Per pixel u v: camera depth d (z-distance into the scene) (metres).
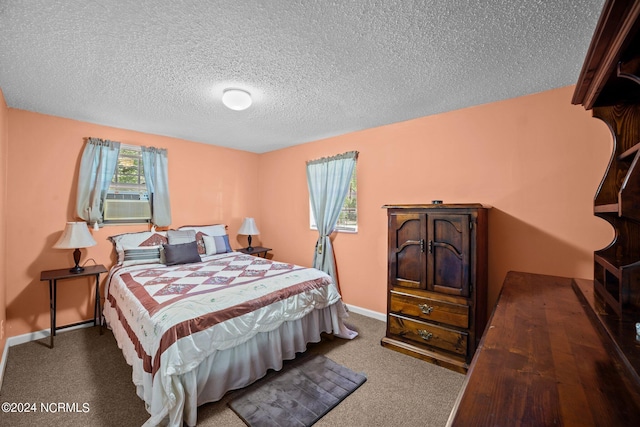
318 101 2.60
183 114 2.94
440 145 2.89
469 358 2.25
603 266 1.46
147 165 3.56
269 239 4.77
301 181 4.28
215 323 1.88
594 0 1.34
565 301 1.52
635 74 0.99
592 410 0.68
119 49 1.78
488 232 2.57
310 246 4.18
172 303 1.96
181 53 1.83
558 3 1.37
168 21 1.52
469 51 1.79
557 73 2.05
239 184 4.62
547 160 2.32
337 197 3.71
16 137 2.76
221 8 1.42
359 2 1.37
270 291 2.30
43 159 2.90
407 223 2.58
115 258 3.35
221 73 2.09
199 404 1.81
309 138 3.93
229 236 4.49
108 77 2.14
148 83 2.24
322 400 1.92
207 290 2.25
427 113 2.90
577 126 2.21
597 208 1.50
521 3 1.37
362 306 3.54
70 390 2.03
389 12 1.44
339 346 2.70
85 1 1.36
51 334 2.66
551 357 0.93
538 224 2.36
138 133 3.55
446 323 2.36
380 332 3.02
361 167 3.53
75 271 2.86
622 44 0.96
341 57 1.87
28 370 2.27
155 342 1.70
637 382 0.76
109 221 3.34
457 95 2.45
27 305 2.80
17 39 1.66
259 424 1.71
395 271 2.65
